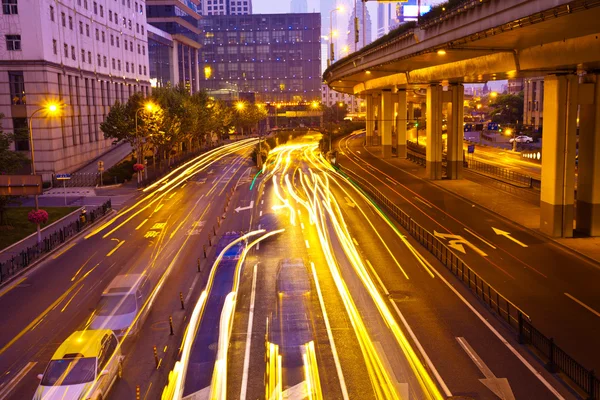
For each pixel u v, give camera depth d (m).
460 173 68.00
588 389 18.23
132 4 109.12
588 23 28.25
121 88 102.44
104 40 93.94
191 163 95.62
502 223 44.09
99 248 39.50
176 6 150.75
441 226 43.34
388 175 73.44
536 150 102.50
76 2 81.88
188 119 89.31
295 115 171.38
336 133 136.50
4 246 40.66
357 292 28.23
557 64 35.97
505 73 48.00
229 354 21.44
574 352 21.38
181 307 27.16
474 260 34.06
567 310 25.78
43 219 39.34
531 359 20.80
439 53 46.06
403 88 91.12
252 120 158.88
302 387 18.47
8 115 71.00
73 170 79.38
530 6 27.17
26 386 19.84
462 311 25.75
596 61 33.06
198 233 43.44
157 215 51.56
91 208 55.69
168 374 20.30
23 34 70.00
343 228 43.22
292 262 31.33
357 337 22.69
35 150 71.69
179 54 158.38
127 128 74.00
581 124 38.84
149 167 88.19
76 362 18.42
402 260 34.16
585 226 39.31
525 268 32.31
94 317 24.06
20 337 24.20
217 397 18.09
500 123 162.38
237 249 36.53
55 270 34.25
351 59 74.88
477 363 20.42
